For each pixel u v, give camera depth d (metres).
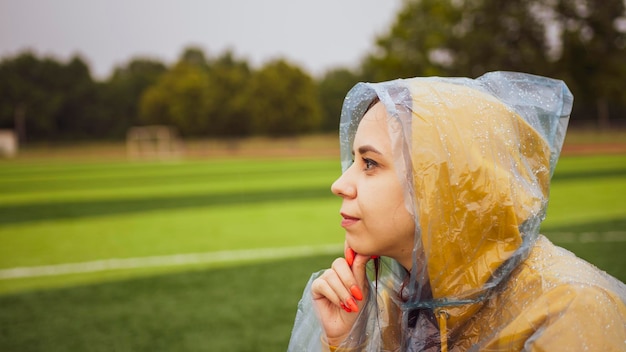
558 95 1.14
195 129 66.94
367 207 1.06
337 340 1.20
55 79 76.19
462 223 1.01
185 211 11.15
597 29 32.50
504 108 1.07
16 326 4.35
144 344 3.92
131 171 27.03
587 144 38.56
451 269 1.03
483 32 32.84
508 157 1.04
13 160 48.22
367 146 1.07
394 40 38.69
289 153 50.28
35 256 7.02
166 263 6.46
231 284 5.45
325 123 73.00
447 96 1.05
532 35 33.06
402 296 1.18
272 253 6.90
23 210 11.73
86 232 8.78
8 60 75.50
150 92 70.44
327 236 8.09
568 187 13.24
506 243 1.02
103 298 5.07
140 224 9.55
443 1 35.34
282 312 4.56
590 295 0.94
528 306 0.99
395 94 1.07
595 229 7.62
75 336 4.11
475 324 1.07
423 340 1.12
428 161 1.01
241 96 64.75
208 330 4.16
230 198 13.38
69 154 57.59
